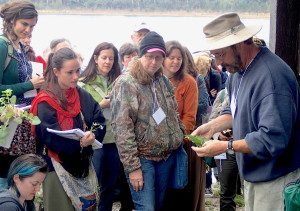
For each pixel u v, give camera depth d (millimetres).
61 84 3641
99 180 4777
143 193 3943
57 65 3594
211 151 3057
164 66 4609
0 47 3666
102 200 4812
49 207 3557
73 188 3584
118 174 4793
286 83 2895
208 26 3066
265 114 2855
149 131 3943
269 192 3074
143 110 3930
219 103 4352
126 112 3873
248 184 3227
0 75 3670
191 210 4629
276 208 3068
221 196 4781
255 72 2971
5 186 3082
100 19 8008
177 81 4629
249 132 3033
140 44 3969
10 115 3309
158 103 3979
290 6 3916
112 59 4824
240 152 3010
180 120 4285
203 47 3029
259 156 2898
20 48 3877
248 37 2941
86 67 4887
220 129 3611
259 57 2986
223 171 4660
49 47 5305
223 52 3023
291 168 3002
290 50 3961
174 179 4195
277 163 3006
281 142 2826
